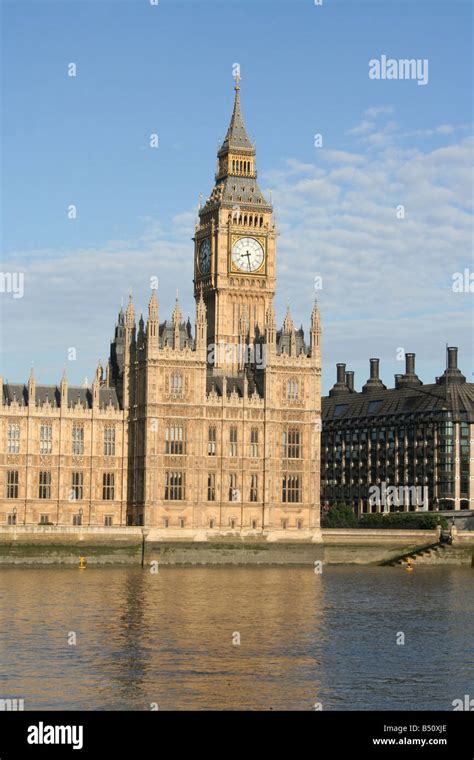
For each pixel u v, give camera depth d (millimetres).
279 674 95062
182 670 95562
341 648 107188
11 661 97562
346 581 176125
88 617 122812
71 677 92312
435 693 90188
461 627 121938
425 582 175625
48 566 197000
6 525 198125
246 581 171625
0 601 135625
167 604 135875
